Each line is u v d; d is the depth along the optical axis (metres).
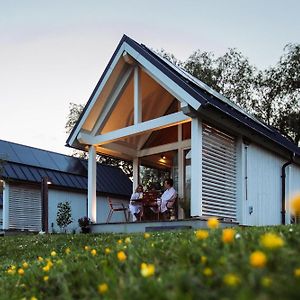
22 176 17.47
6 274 3.89
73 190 19.64
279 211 11.91
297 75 23.03
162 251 2.56
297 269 1.57
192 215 8.47
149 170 13.66
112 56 10.26
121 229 9.62
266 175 11.42
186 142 11.24
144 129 9.73
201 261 1.98
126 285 1.88
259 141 10.93
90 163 10.85
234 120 9.26
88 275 2.48
